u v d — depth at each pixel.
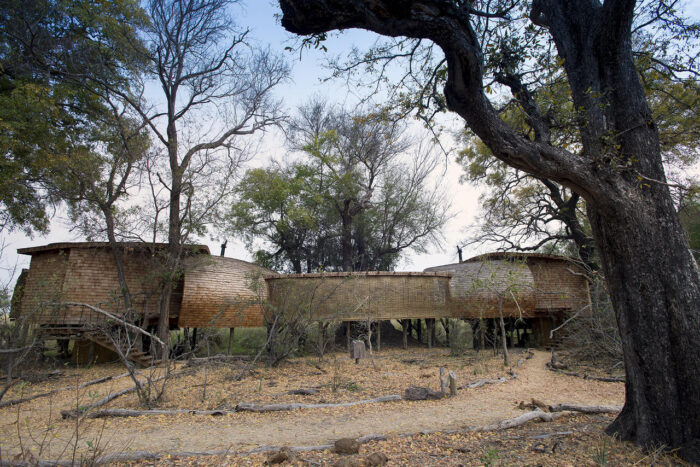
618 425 6.14
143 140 20.47
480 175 26.41
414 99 9.38
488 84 8.20
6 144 15.52
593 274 17.84
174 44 20.98
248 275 18.50
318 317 19.27
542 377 13.20
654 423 5.55
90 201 18.45
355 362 17.41
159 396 10.12
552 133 8.57
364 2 4.82
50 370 15.67
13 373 13.66
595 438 6.20
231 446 6.47
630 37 6.44
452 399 9.97
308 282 21.33
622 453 5.50
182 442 6.75
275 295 21.11
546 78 9.00
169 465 5.63
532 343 25.41
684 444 5.28
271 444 6.59
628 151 6.19
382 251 34.69
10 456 5.73
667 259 5.76
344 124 33.44
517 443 6.25
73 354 18.77
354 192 31.94
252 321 21.08
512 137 5.71
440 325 31.59
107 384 13.28
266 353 19.03
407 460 5.68
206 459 5.86
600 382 11.94
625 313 5.93
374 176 33.25
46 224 20.55
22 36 17.50
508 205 25.12
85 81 19.38
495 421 7.74
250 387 12.06
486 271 23.20
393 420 8.09
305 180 33.28
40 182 18.61
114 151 19.67
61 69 18.89
